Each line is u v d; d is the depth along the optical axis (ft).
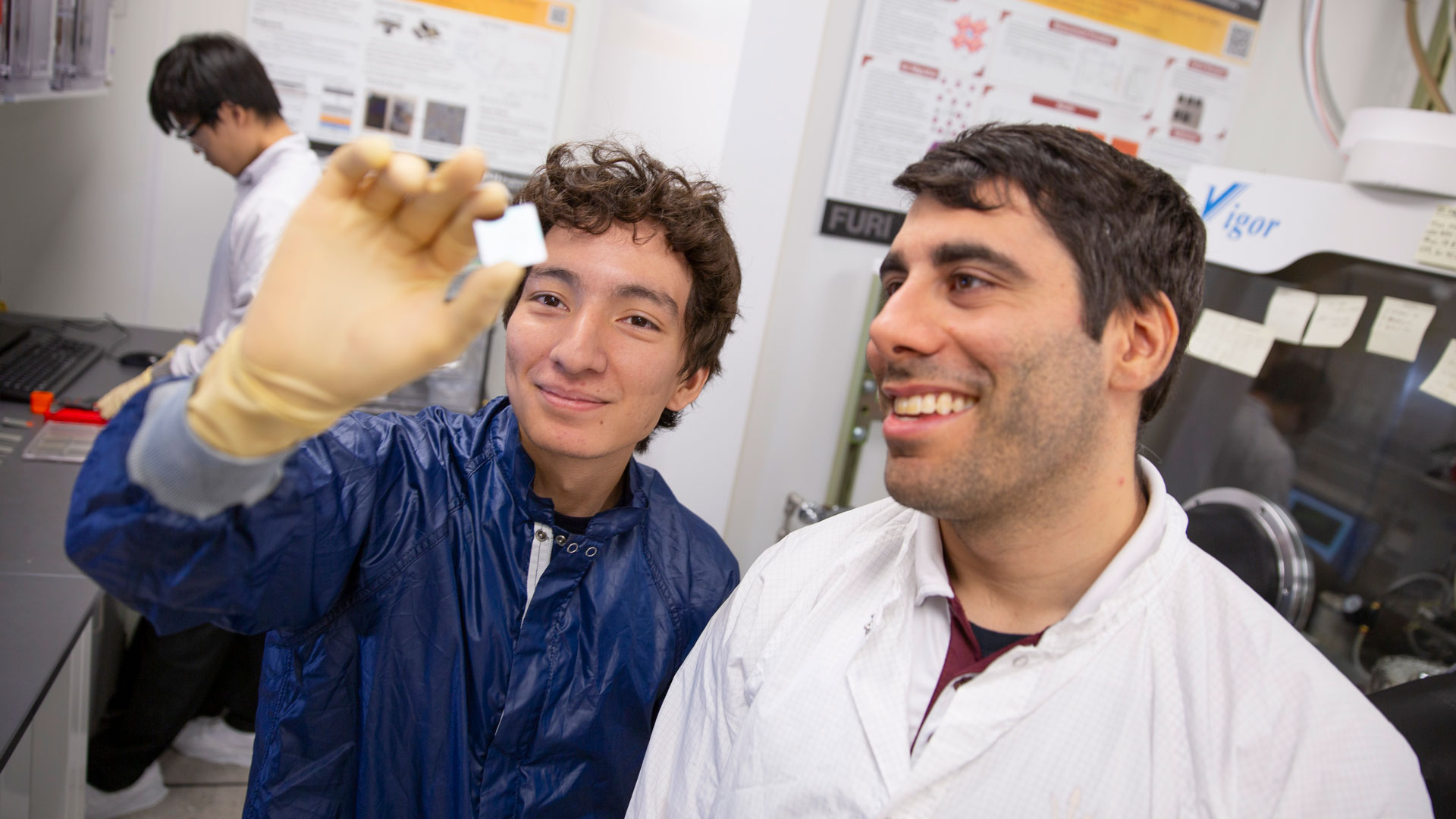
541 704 3.00
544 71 8.45
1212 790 1.89
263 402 1.66
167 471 1.72
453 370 7.79
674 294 2.94
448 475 3.04
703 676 2.72
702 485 7.65
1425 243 4.65
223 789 6.77
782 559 2.72
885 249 7.89
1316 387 5.13
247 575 2.09
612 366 2.83
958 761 2.05
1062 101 7.97
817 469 8.26
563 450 2.83
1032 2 7.62
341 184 1.68
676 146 7.28
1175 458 5.92
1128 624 2.10
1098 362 2.02
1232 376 5.58
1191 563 2.17
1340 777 1.86
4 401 6.29
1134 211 2.04
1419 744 2.90
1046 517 2.10
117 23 7.63
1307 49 5.61
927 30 7.40
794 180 7.29
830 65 7.33
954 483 2.03
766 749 2.30
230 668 6.98
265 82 6.72
